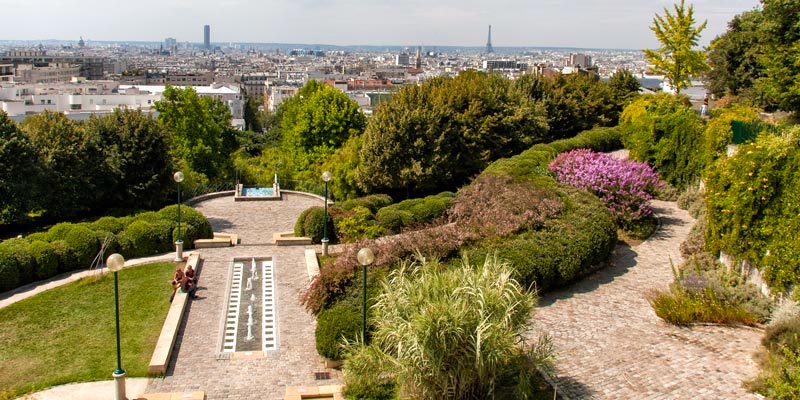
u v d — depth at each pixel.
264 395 15.48
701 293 18.67
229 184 45.66
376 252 19.77
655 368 15.32
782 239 17.58
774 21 32.88
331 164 48.34
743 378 14.59
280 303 21.45
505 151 45.41
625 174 27.36
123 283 22.97
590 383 14.69
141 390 15.64
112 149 36.28
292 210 37.34
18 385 15.73
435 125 41.91
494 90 46.91
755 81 39.25
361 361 14.55
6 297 21.61
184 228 27.30
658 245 25.69
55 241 24.33
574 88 54.75
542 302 20.12
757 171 18.73
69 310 20.48
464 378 13.19
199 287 22.70
